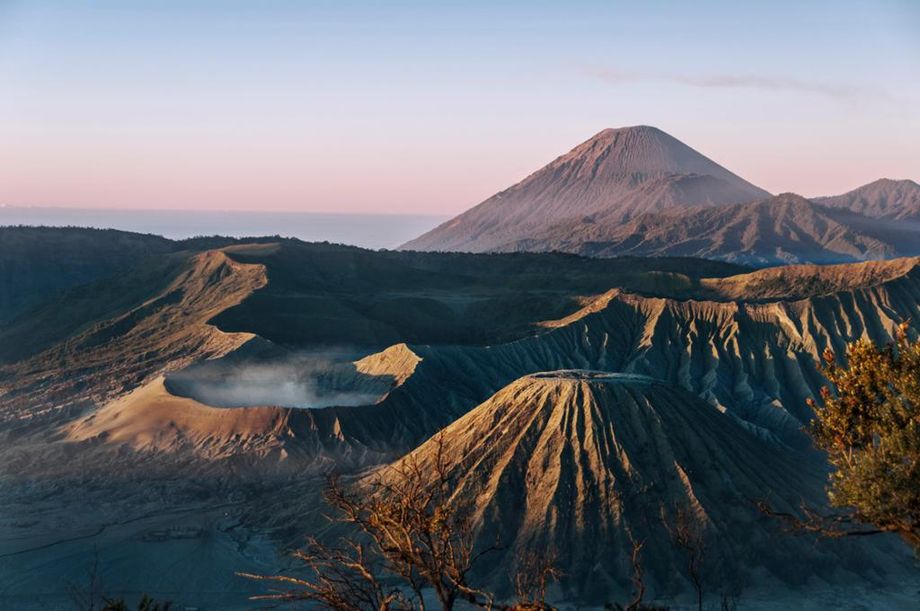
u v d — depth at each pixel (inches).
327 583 706.2
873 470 784.9
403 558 663.1
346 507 714.2
